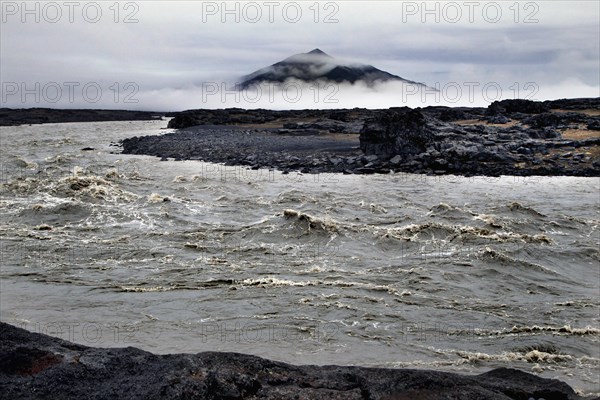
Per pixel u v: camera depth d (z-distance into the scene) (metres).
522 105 78.81
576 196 34.47
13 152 62.00
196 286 18.44
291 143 62.44
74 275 19.56
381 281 19.14
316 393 6.46
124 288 18.20
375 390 6.65
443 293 18.14
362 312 16.27
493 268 20.62
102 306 16.59
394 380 6.88
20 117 169.88
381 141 48.16
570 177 41.78
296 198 33.00
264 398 6.30
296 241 24.09
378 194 34.91
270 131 82.94
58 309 16.34
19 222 27.11
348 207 31.06
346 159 47.84
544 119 62.81
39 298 17.22
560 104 85.56
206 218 28.39
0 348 7.15
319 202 32.12
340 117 99.94
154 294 17.64
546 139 52.47
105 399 6.18
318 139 67.19
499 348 14.23
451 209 29.19
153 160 53.84
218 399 6.21
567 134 55.31
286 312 16.20
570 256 22.22
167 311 16.23
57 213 28.56
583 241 24.42
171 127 117.25
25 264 20.77
